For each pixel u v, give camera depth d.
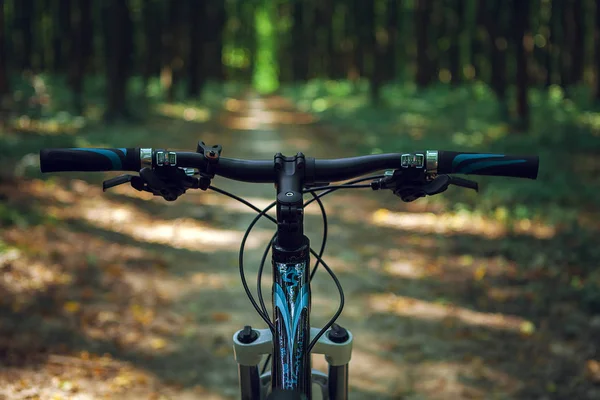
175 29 34.31
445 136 19.09
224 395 4.41
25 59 36.00
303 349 1.75
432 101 29.22
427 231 8.99
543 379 4.68
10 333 4.95
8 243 6.93
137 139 17.16
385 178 1.93
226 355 5.04
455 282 6.83
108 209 9.62
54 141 13.68
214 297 6.29
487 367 4.88
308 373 1.77
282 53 76.06
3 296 5.63
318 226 9.31
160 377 4.59
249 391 2.11
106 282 6.41
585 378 4.66
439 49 41.28
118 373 4.59
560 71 36.84
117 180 1.82
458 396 4.45
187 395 4.37
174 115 26.55
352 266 7.40
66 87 25.98
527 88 19.42
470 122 21.62
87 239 7.87
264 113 34.31
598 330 5.44
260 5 64.06
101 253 7.37
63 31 32.81
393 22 39.94
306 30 61.72
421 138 18.70
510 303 6.19
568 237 8.27
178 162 1.89
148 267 7.08
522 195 10.47
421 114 25.78
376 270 7.25
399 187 1.92
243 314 5.89
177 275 6.91
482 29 26.70
